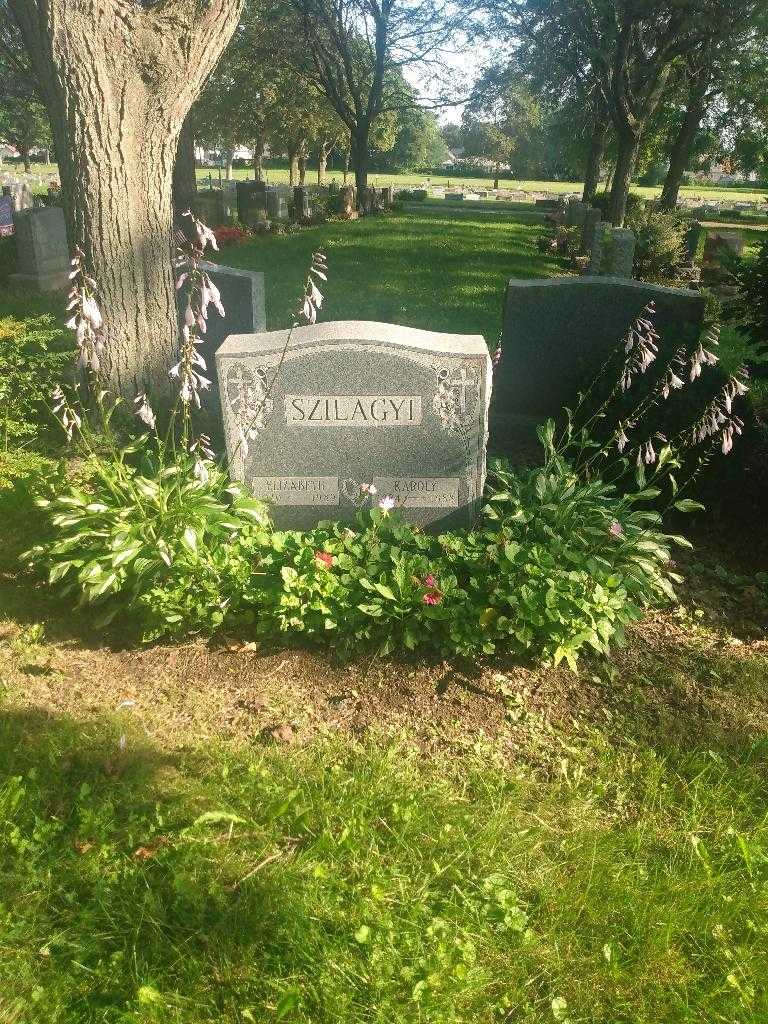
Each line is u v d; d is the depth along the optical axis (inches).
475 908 116.8
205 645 174.6
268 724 153.7
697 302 305.1
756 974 109.8
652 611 197.0
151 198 250.2
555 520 189.8
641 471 206.4
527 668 170.9
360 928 111.3
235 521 184.2
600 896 119.9
